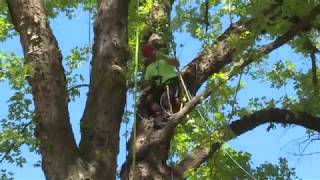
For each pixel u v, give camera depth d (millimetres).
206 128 9586
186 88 10500
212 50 11102
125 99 9094
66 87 8531
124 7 9773
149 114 10469
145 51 10523
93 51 9555
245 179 12484
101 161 8312
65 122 8227
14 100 10562
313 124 11930
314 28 11102
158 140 10094
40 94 8289
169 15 11219
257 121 11398
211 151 10477
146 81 10672
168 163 10484
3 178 11086
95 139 8508
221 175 11477
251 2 9336
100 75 9078
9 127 10773
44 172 8109
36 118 8281
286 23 9336
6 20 13016
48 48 8492
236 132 11094
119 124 8875
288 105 12164
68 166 8016
